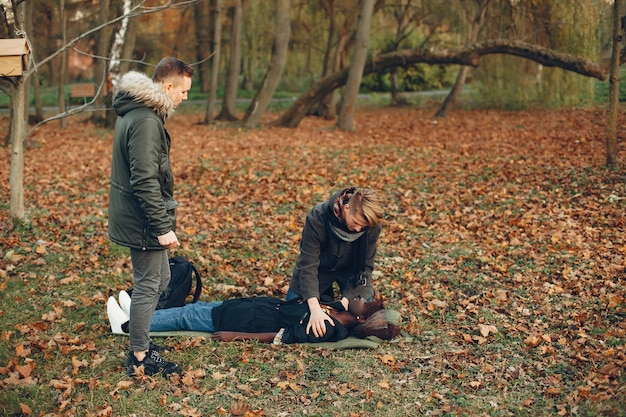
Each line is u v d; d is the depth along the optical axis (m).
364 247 4.42
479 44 15.34
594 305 4.96
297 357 4.29
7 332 4.57
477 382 3.89
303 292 4.38
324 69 23.69
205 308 4.63
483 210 8.07
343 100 17.66
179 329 4.64
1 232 6.94
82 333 4.67
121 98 3.78
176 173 11.14
